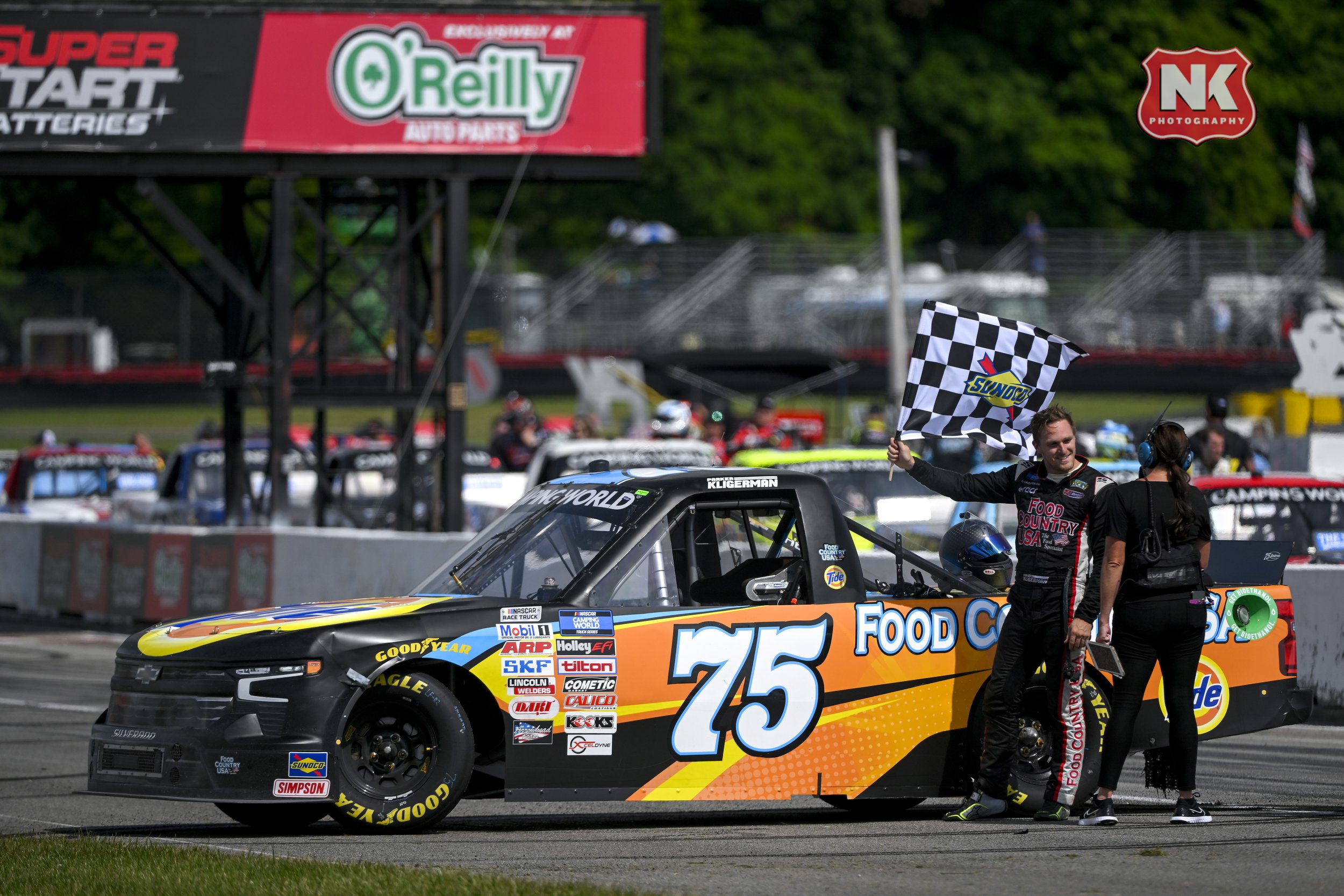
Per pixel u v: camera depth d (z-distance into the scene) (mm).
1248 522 47062
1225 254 155875
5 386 164125
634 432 102875
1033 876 24438
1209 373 152625
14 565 80375
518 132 69250
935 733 30000
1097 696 30297
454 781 27734
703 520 30188
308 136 68750
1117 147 171875
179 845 26859
